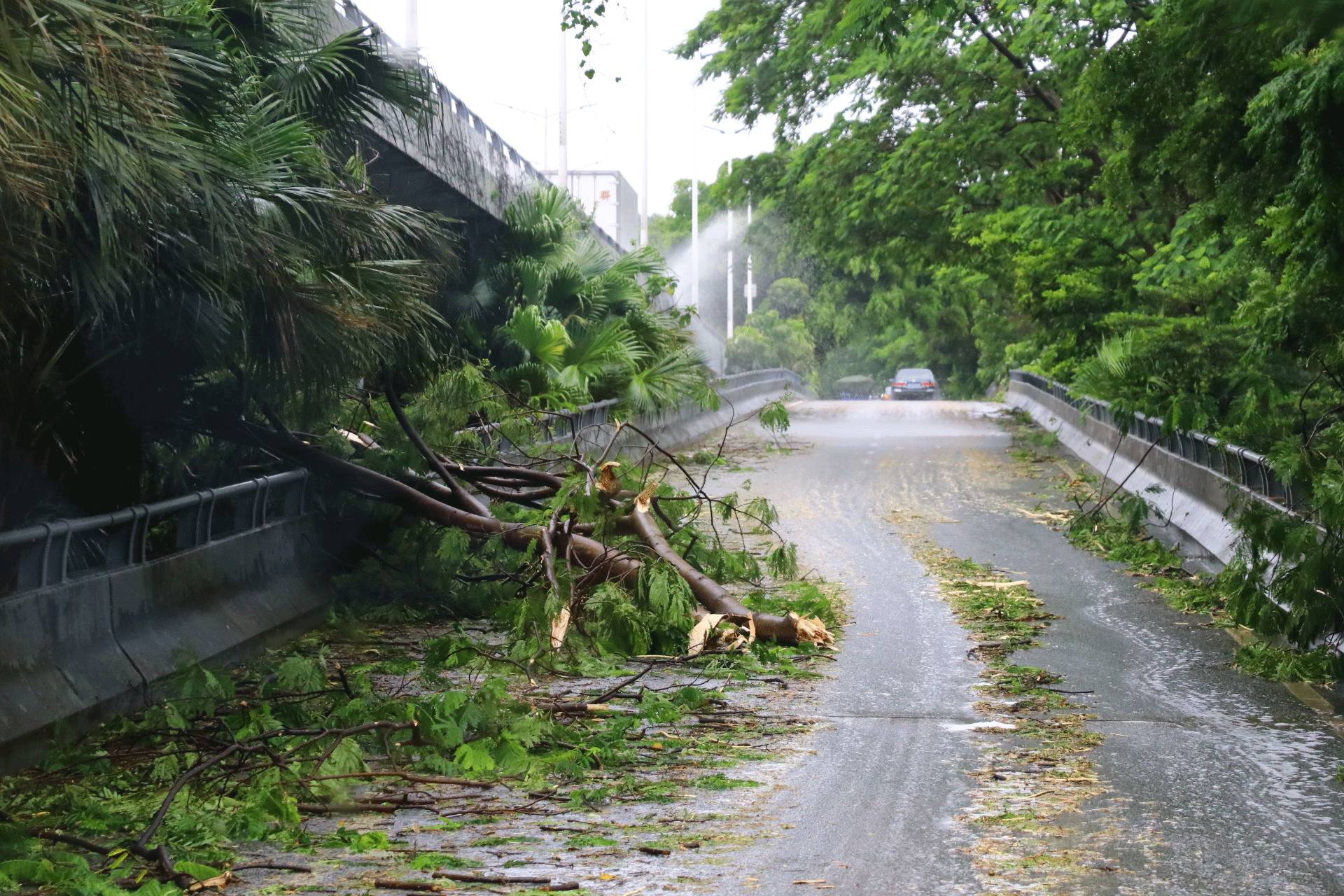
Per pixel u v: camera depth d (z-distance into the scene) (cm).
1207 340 1719
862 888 520
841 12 3164
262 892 520
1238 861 554
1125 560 1478
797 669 965
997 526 1744
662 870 542
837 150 3650
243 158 825
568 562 1028
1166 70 1162
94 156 674
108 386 959
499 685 734
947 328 8025
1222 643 1061
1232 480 1420
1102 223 2716
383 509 1177
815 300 8912
